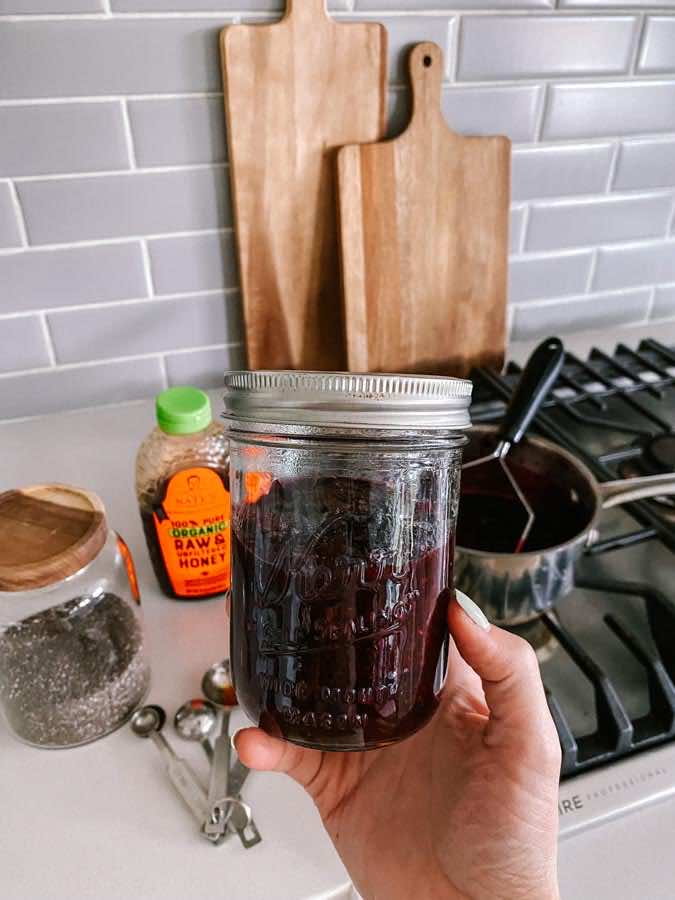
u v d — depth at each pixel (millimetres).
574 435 878
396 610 360
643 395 966
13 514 496
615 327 1136
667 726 511
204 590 632
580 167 954
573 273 1053
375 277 872
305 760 481
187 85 746
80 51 695
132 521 733
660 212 1041
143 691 545
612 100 911
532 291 1048
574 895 438
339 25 753
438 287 914
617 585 609
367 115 810
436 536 378
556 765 413
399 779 478
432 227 878
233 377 358
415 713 377
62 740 505
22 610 513
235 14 726
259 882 435
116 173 769
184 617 625
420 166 842
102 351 875
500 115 875
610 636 609
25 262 789
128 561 566
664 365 1004
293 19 736
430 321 928
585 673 531
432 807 462
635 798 479
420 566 368
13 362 848
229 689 544
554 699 507
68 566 455
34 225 771
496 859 418
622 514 748
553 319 1090
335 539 355
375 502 357
